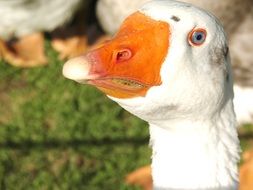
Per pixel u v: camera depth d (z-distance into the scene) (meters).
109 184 1.11
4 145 1.16
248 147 1.17
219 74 0.59
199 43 0.57
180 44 0.56
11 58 1.31
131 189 1.10
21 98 1.25
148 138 1.18
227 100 0.61
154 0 0.58
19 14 1.24
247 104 1.18
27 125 1.20
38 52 1.32
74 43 1.33
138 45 0.56
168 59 0.56
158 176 0.62
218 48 0.58
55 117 1.21
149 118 0.59
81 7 1.28
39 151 1.16
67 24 1.31
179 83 0.57
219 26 0.58
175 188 0.61
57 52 1.33
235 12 1.12
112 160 1.14
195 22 0.57
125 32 0.56
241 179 1.09
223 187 0.62
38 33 1.31
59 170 1.13
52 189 1.10
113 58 0.55
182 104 0.58
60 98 1.25
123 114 1.22
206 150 0.61
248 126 1.21
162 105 0.57
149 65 0.56
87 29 1.36
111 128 1.19
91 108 1.23
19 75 1.30
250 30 1.13
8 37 1.30
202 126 0.60
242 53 1.14
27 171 1.13
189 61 0.57
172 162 0.61
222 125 0.62
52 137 1.18
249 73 1.15
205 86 0.58
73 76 0.53
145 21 0.56
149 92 0.56
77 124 1.20
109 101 1.24
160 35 0.56
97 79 0.54
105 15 1.21
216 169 0.62
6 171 1.12
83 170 1.13
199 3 1.10
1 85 1.28
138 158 1.15
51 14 1.25
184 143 0.61
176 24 0.56
